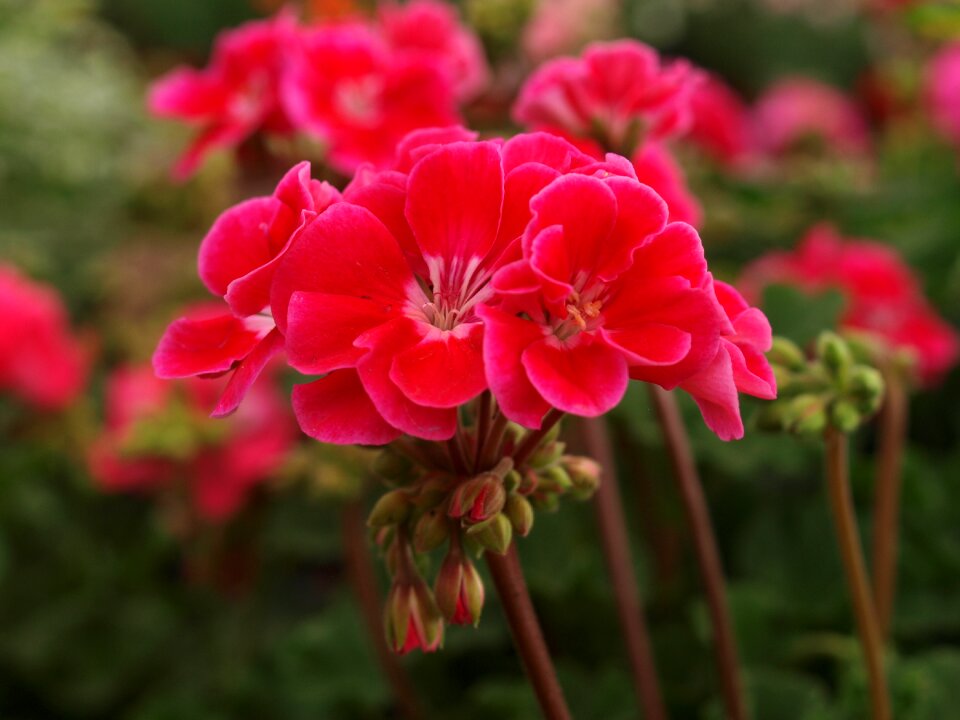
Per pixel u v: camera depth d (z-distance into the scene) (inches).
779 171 34.6
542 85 16.8
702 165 30.9
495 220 12.6
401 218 12.7
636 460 21.2
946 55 33.9
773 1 80.3
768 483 24.8
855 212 29.7
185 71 19.1
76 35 52.3
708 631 19.8
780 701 19.1
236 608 26.7
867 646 16.4
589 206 12.2
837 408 15.2
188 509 25.0
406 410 12.0
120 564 27.3
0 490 27.9
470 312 12.6
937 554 21.9
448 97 18.3
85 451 28.7
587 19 32.5
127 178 40.1
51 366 27.9
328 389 12.3
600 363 12.0
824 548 22.8
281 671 23.0
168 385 24.1
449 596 12.9
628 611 17.6
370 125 18.0
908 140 37.6
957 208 29.2
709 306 12.0
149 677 26.3
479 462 13.0
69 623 26.6
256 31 18.2
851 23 78.2
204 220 35.3
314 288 12.3
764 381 12.4
